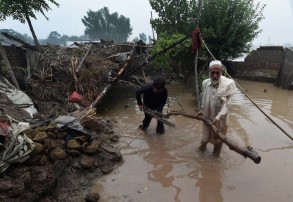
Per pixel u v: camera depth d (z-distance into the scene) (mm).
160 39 10188
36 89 6918
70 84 7387
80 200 3891
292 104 8602
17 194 3438
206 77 8859
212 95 4656
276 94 9961
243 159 5027
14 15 7707
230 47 12289
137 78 11391
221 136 4172
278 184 4258
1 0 7133
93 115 6184
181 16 12844
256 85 11703
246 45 12398
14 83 6500
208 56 10547
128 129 6480
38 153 4066
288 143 5734
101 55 9758
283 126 6672
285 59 11094
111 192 4086
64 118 5148
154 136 6082
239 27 11930
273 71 12781
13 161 3723
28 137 4238
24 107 5715
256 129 6488
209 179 4418
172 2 12836
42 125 5051
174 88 10969
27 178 3641
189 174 4566
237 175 4523
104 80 8109
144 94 5848
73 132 4918
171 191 4117
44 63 7691
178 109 8000
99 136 5781
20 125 4371
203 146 5270
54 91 7070
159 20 13281
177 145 5637
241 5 11617
